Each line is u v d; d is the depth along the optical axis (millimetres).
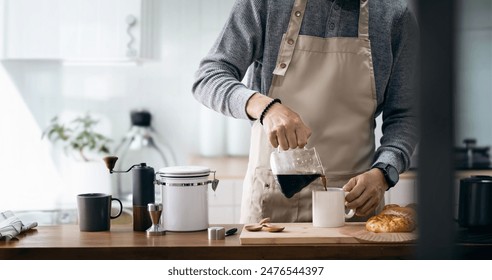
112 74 4000
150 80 4039
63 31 3447
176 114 4062
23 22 3432
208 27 4051
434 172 424
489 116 1666
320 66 1909
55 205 3291
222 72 1828
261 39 1921
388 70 1947
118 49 3455
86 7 3439
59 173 3771
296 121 1601
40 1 3430
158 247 1478
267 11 1894
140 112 3920
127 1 3438
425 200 429
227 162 3803
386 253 1464
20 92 3773
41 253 1479
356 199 1735
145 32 3469
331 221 1669
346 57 1910
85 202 1720
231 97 1720
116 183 3799
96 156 3877
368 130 1974
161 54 4039
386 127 1997
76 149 3787
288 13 1895
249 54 1904
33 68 3859
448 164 420
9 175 3713
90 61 3572
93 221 1722
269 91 1909
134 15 3439
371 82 1929
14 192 3684
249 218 1943
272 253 1478
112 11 3439
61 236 1648
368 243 1479
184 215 1704
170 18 4039
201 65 1898
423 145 424
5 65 3744
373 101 1948
